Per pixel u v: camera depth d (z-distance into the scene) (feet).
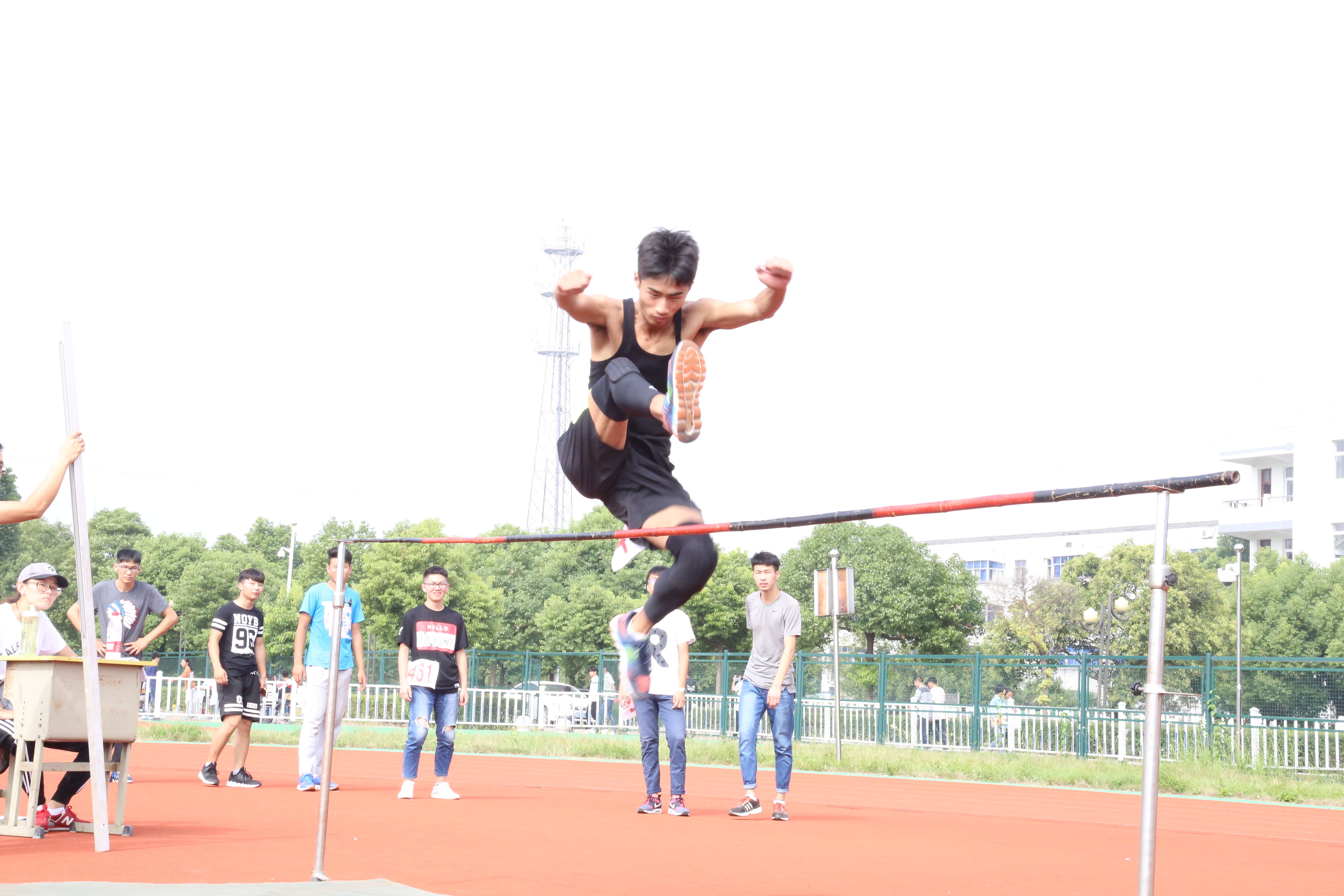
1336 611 111.45
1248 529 159.22
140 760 42.01
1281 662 53.26
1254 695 53.78
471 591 104.32
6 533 143.54
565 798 32.07
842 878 18.74
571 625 111.24
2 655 23.11
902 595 110.11
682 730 28.32
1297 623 113.09
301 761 30.55
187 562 145.28
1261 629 113.09
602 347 11.36
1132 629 103.86
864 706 65.87
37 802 19.90
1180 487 9.33
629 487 12.03
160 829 21.72
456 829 23.41
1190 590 108.17
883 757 51.13
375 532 129.08
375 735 59.16
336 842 20.71
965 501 10.25
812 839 24.18
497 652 88.07
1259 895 18.62
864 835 25.50
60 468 18.70
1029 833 27.58
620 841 22.48
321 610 30.68
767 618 28.30
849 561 112.68
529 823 25.08
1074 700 59.82
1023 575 140.97
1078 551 210.38
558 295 10.80
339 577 16.92
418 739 29.43
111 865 17.11
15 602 23.84
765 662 28.35
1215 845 26.20
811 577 114.21
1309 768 49.21
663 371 11.43
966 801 36.94
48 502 18.48
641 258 10.89
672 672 28.32
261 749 50.96
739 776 43.93
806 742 67.00
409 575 102.32
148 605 29.09
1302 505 153.69
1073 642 109.70
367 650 93.76
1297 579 116.67
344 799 28.76
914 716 63.57
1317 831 30.91
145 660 67.51
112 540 147.23
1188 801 39.58
